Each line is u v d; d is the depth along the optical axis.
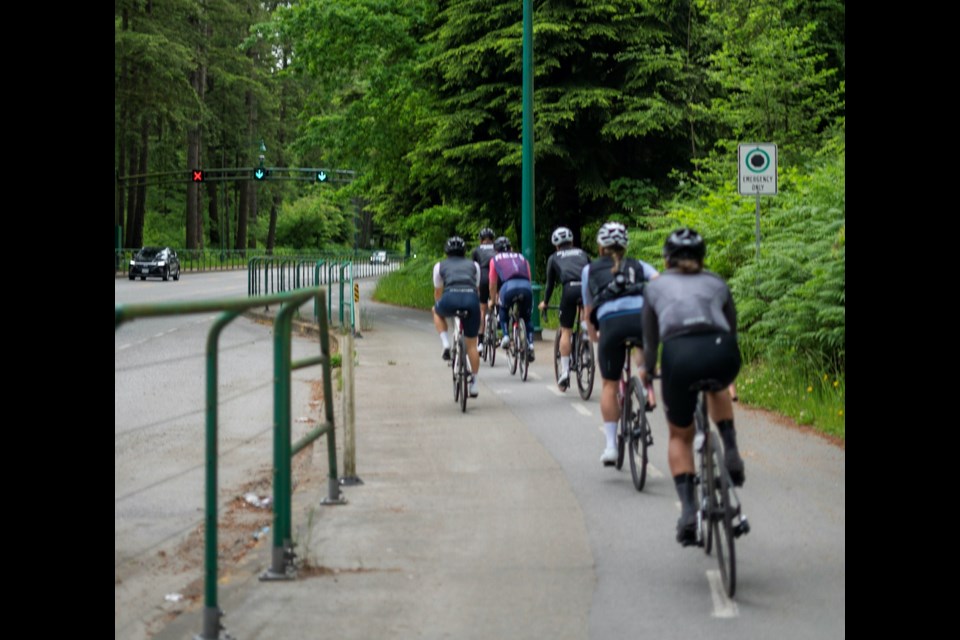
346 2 33.94
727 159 23.88
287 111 94.50
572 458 10.50
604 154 29.14
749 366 15.57
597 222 30.53
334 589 6.45
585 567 6.90
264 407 14.20
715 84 28.39
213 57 79.06
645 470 8.94
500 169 29.17
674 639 5.59
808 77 22.64
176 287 49.84
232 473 10.16
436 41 31.84
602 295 9.29
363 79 35.72
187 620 5.88
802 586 6.50
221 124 82.38
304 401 14.70
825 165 19.27
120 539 7.80
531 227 22.66
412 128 34.75
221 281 58.22
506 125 29.08
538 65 27.88
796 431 11.68
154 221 93.00
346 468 9.35
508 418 12.91
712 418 6.62
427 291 41.62
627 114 27.61
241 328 26.48
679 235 6.81
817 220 15.83
